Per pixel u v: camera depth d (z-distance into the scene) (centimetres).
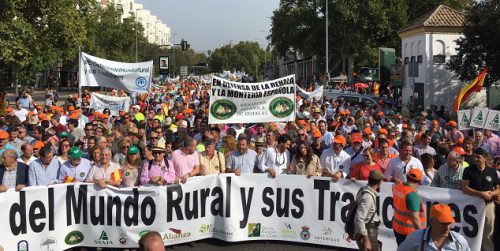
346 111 1620
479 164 745
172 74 10212
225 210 857
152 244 325
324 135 1266
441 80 3178
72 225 789
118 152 1012
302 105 1888
